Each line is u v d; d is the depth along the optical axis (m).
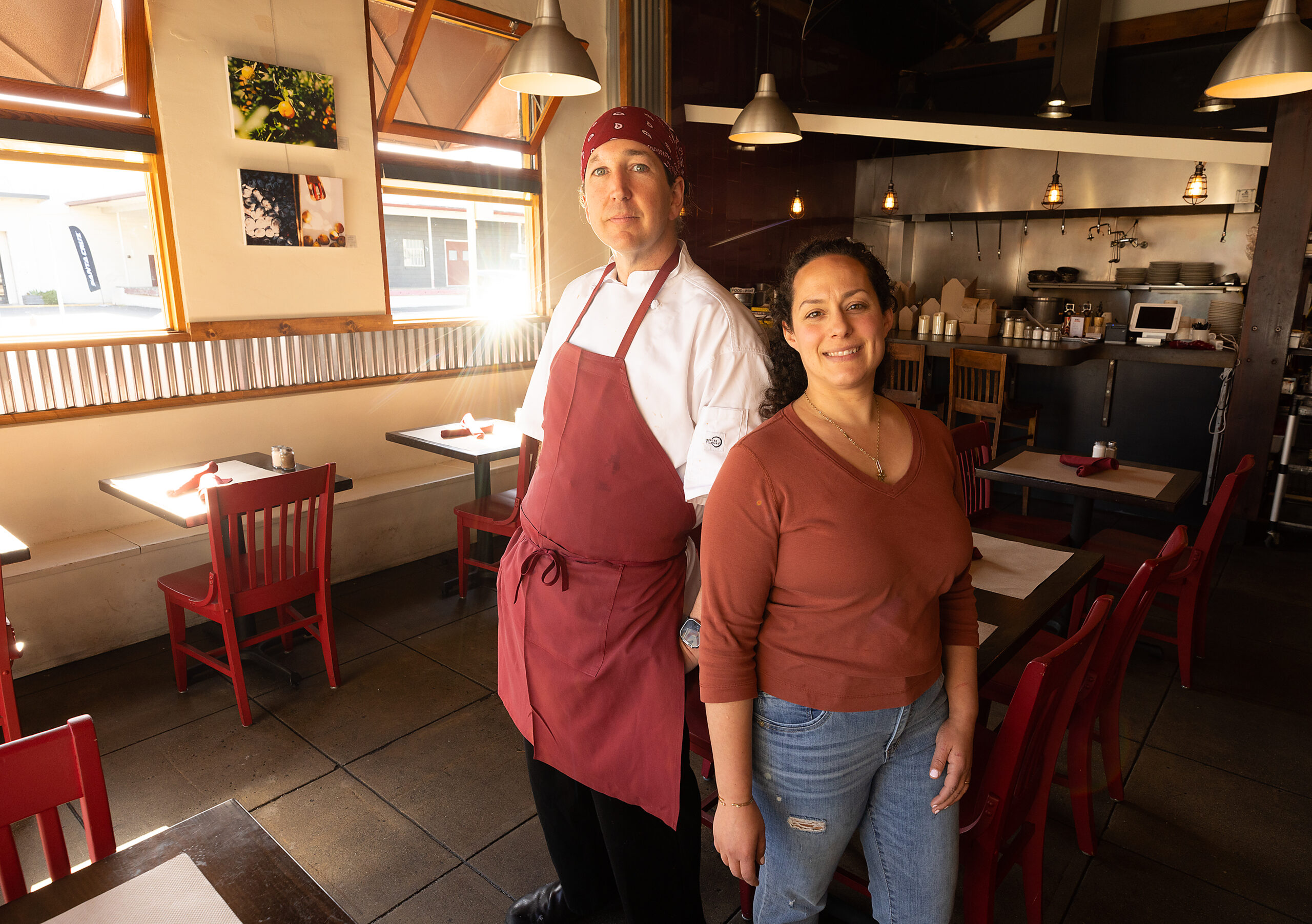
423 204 4.85
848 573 1.08
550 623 1.42
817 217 8.13
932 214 8.26
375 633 3.42
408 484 4.23
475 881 2.00
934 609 1.16
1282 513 4.54
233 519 2.61
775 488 1.08
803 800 1.17
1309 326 4.75
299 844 2.13
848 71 7.93
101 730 2.67
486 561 3.92
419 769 2.46
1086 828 2.06
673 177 1.36
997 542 2.31
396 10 4.22
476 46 4.59
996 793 1.40
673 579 1.41
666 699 1.37
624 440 1.35
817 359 1.09
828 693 1.12
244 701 2.67
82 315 3.49
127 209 3.53
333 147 4.05
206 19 3.53
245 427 3.89
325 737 2.63
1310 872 2.03
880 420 1.14
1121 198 7.20
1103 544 3.24
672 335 1.33
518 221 5.30
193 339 3.66
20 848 2.13
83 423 3.36
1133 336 5.51
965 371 5.45
